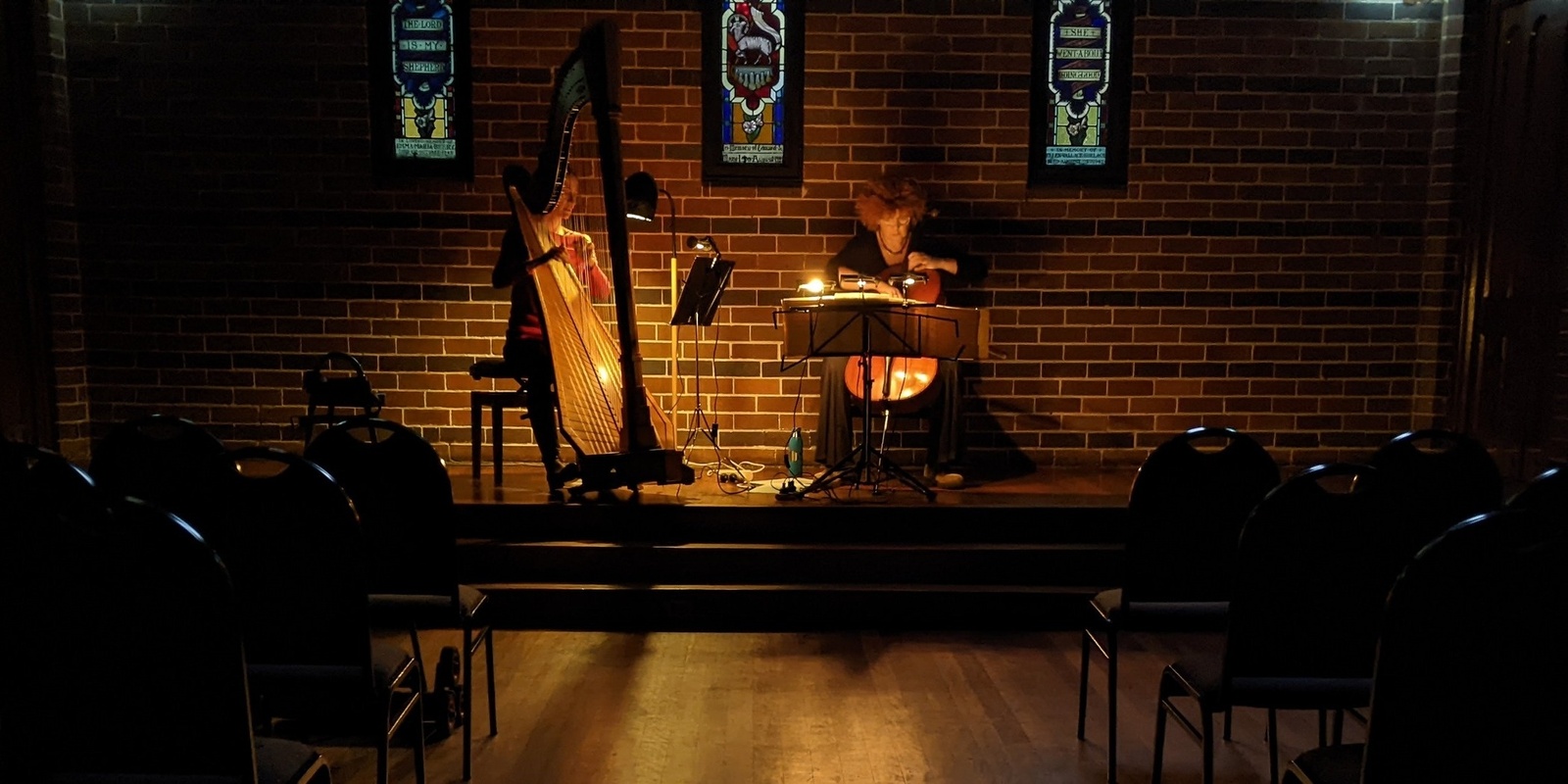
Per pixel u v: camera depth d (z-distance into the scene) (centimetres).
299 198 505
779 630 381
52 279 492
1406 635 128
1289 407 520
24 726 147
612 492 427
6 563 139
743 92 504
